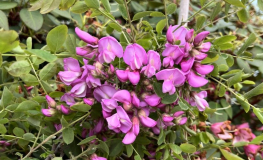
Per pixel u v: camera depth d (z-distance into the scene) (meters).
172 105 0.20
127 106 0.17
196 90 0.20
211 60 0.20
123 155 0.24
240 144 0.22
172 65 0.18
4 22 0.27
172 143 0.21
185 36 0.18
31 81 0.20
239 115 0.35
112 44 0.18
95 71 0.18
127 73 0.17
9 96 0.19
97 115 0.20
